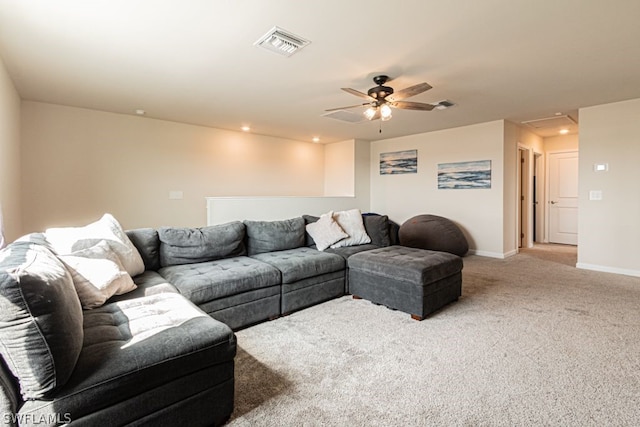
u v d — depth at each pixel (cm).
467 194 555
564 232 667
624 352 215
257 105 429
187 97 396
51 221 427
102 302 188
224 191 588
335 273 329
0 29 233
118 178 477
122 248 241
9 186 331
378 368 199
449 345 228
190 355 142
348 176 697
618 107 415
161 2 202
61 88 363
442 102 411
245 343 234
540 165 687
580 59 284
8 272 112
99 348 137
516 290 352
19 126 391
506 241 533
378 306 308
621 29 233
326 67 302
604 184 430
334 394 174
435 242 513
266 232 353
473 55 276
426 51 269
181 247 290
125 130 482
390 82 340
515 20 221
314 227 392
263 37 247
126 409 126
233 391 158
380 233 425
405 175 648
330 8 208
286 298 286
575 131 616
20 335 109
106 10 210
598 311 288
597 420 152
